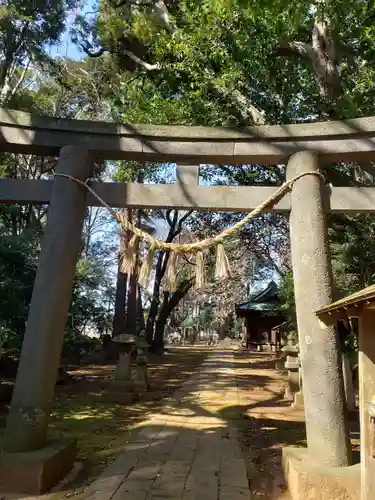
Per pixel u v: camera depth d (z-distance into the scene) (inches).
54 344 207.5
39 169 740.7
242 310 1229.7
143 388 478.9
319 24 320.2
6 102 526.6
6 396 387.5
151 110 412.5
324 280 203.3
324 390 190.9
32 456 187.0
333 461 183.8
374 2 285.9
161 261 969.5
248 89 378.6
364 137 214.1
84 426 313.1
